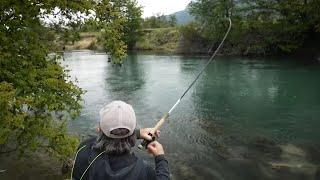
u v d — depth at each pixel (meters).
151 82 30.98
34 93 11.43
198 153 14.92
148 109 22.02
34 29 12.49
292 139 16.52
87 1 12.11
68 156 12.03
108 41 13.00
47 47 12.27
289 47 48.62
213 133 17.52
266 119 19.80
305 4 49.12
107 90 27.78
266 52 51.19
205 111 21.55
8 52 11.58
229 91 27.05
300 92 26.34
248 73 34.84
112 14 12.87
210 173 13.05
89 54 59.53
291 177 12.66
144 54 59.03
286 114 20.72
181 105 22.97
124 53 13.16
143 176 3.05
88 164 3.10
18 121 9.88
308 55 48.44
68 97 12.05
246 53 51.81
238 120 19.67
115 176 2.99
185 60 47.50
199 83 30.19
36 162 13.49
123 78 33.41
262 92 26.56
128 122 3.07
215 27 55.06
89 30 13.05
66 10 12.67
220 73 35.22
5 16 11.84
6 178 12.40
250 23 51.69
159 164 3.29
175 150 15.30
